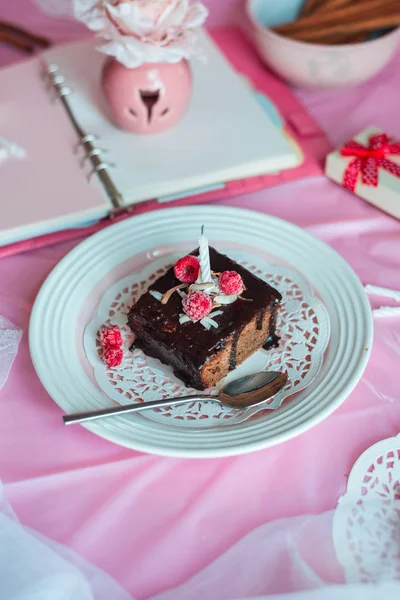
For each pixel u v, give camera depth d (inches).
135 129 29.5
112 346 24.2
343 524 21.0
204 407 23.3
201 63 32.7
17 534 20.8
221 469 22.2
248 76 33.4
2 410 23.3
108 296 25.8
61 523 21.3
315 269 26.1
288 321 25.3
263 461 22.3
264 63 33.3
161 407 23.3
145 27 26.9
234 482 22.0
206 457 21.4
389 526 21.0
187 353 23.5
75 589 20.1
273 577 20.4
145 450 21.5
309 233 26.7
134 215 27.9
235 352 24.5
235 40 35.5
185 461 22.3
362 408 23.2
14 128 30.1
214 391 24.1
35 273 26.6
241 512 21.5
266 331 25.2
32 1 36.3
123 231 26.9
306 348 24.6
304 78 31.5
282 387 23.5
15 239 27.0
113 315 25.5
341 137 30.7
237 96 31.4
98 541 21.0
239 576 20.4
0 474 22.0
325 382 23.1
